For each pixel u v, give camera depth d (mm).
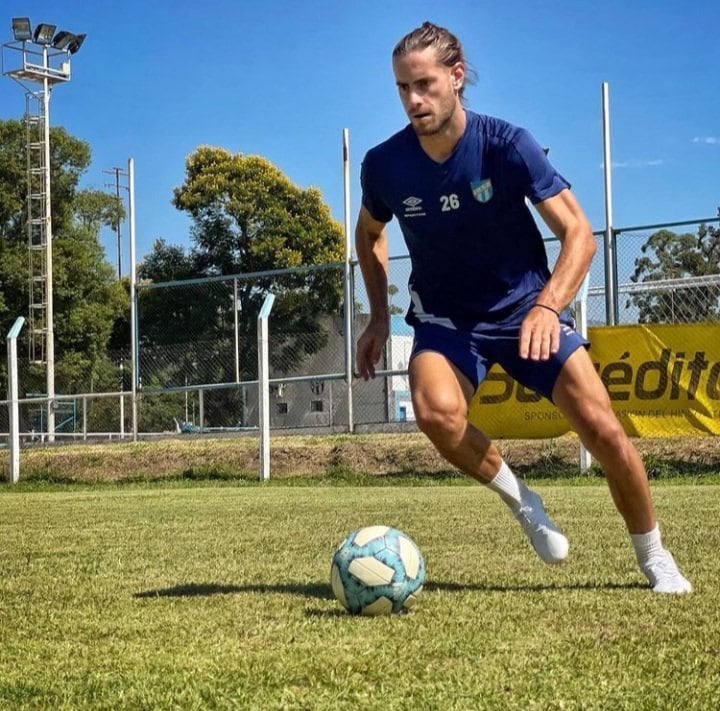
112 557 5785
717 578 4367
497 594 3992
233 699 2520
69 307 39625
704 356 11914
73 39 33438
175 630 3459
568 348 3973
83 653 3139
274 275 17266
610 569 4738
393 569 3598
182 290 18547
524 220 4031
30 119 34406
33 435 23016
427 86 3803
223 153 41219
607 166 14219
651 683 2600
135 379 17969
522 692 2531
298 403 19641
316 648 3078
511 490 4180
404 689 2584
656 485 11477
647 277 13977
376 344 4555
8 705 2539
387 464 14523
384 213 4383
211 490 12828
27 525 8086
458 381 4062
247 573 4945
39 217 36969
